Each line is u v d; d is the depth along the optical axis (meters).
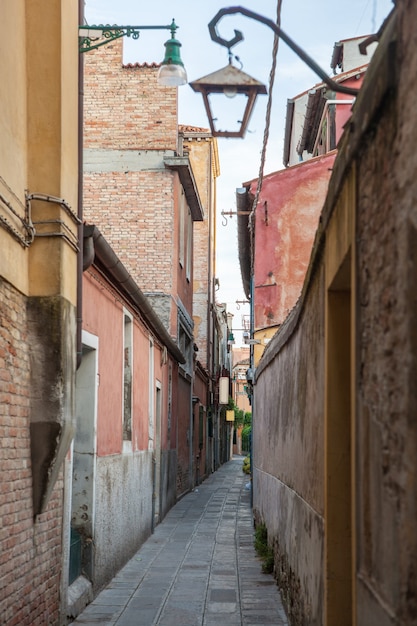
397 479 3.16
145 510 14.62
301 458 7.62
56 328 7.00
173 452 21.17
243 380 80.75
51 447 6.89
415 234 2.91
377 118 3.55
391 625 3.23
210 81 4.63
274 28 4.10
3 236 6.24
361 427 4.03
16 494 6.39
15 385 6.50
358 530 4.08
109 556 10.64
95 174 20.73
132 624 8.31
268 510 12.77
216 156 34.91
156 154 20.70
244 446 76.50
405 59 3.03
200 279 33.25
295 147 21.98
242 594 9.88
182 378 23.83
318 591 5.92
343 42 17.83
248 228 20.09
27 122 7.18
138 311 13.29
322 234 5.58
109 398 10.75
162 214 20.58
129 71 20.94
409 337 2.95
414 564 2.87
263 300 17.78
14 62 6.79
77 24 8.15
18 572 6.36
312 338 6.68
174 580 10.80
